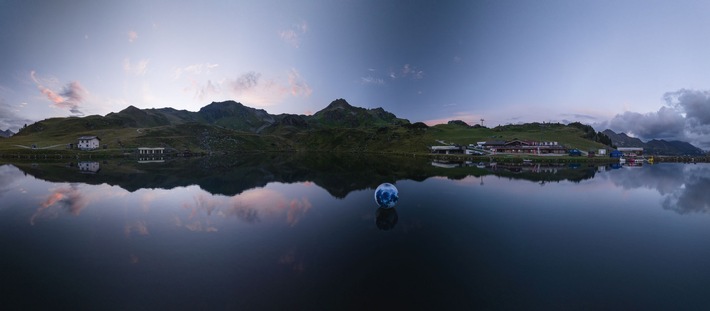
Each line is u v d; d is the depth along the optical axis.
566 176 59.00
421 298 12.98
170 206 30.95
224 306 12.26
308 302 12.57
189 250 18.64
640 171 74.75
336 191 40.53
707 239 21.95
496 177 55.84
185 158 115.75
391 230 23.11
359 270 15.81
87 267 16.14
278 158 121.50
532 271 15.98
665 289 14.25
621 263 17.36
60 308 12.20
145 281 14.52
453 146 148.12
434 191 40.41
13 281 14.58
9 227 23.52
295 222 25.23
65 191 39.09
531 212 29.38
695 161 138.25
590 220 26.91
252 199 34.81
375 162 97.44
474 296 13.24
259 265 16.39
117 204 31.75
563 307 12.51
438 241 20.64
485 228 23.89
